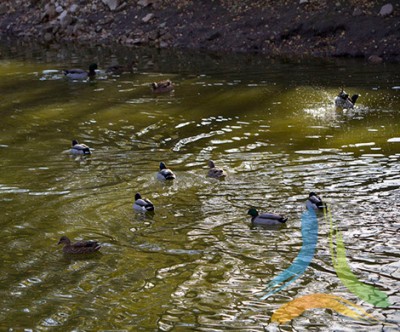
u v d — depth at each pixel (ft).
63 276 40.09
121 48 110.32
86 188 53.31
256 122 68.90
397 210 46.91
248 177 54.13
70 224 47.06
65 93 83.41
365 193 49.85
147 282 39.01
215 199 50.29
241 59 97.50
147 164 58.29
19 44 118.62
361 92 77.66
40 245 44.16
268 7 107.45
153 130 67.87
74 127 69.77
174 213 48.24
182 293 37.65
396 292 37.01
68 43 117.08
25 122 71.92
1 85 88.53
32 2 132.36
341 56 95.30
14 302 37.29
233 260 41.27
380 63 90.43
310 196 47.91
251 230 45.19
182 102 77.36
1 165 58.85
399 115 68.95
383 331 33.45
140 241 44.24
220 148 61.57
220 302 36.58
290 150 60.03
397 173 53.52
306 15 102.32
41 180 55.21
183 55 102.37
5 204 50.55
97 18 121.19
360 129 65.05
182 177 54.75
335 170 54.65
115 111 74.79
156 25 113.60
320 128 65.87
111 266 41.09
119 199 51.03
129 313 35.81
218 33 106.52
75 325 34.83
